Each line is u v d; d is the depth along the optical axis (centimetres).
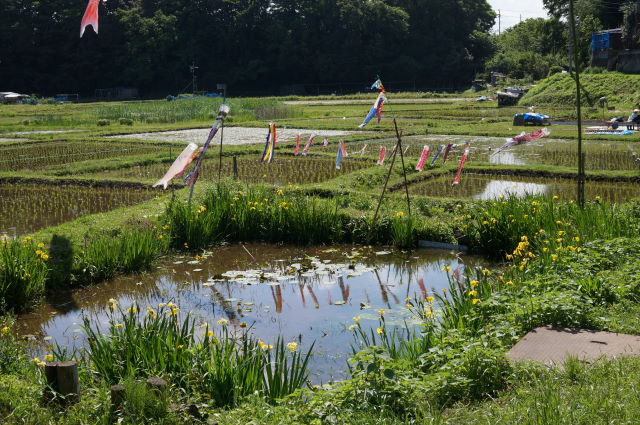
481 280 873
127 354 639
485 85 7844
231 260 1193
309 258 1193
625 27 5447
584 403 486
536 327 692
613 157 2252
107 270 1081
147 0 8594
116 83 8431
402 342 687
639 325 675
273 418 518
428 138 2905
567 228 1053
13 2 7975
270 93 8762
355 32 8406
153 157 2308
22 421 516
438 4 8556
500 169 1969
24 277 948
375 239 1285
